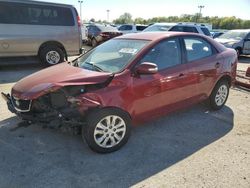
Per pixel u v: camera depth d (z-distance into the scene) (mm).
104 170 3443
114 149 3861
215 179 3297
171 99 4484
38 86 3766
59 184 3154
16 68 9742
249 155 3863
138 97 3980
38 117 3701
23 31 9055
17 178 3238
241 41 14930
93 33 18906
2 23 8695
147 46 4234
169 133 4496
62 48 9953
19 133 4344
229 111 5605
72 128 3648
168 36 4559
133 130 4570
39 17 9273
